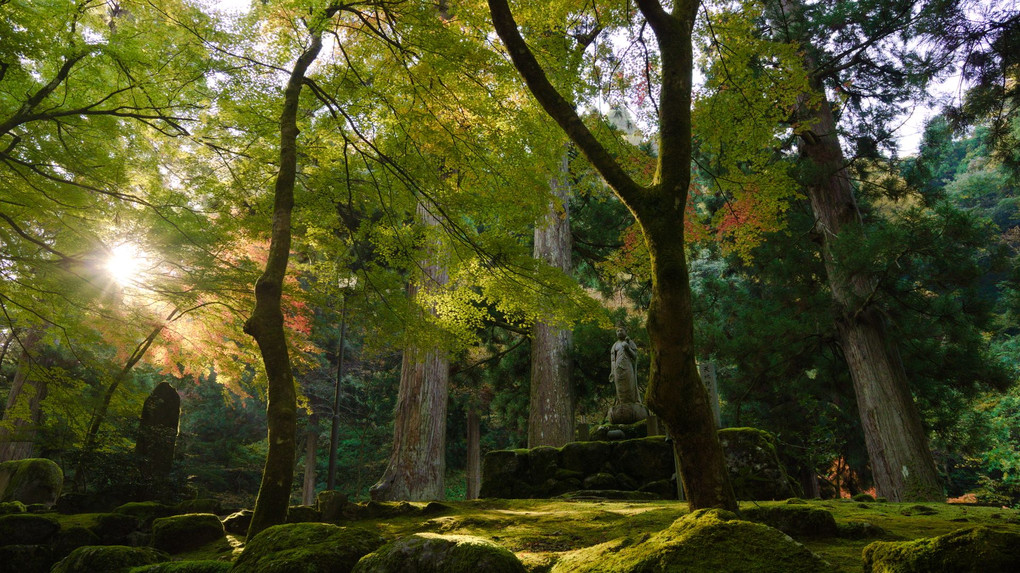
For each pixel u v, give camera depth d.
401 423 11.87
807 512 3.13
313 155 7.09
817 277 14.80
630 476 8.40
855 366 11.62
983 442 14.29
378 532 4.69
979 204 30.03
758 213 6.29
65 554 4.88
